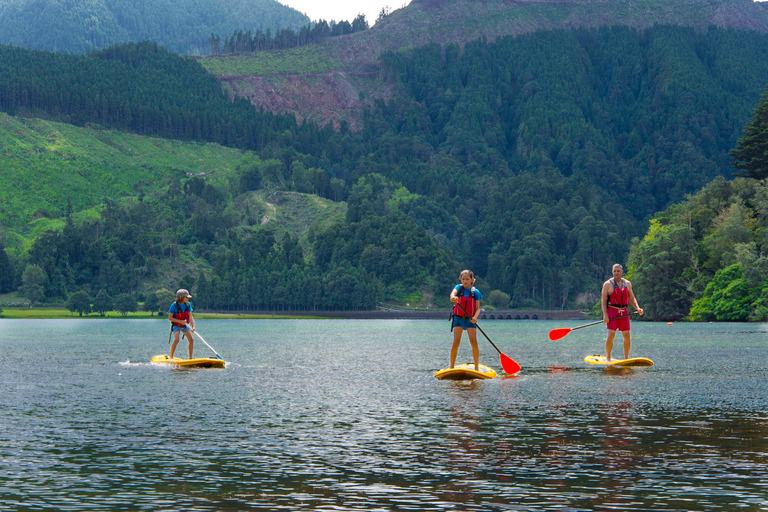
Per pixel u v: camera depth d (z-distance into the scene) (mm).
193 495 8594
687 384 19500
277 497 8492
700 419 13688
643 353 33250
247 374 23359
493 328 100938
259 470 9852
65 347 43500
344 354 35000
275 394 17875
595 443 11508
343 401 16469
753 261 102750
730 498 8344
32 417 14352
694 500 8266
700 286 114312
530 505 8125
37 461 10469
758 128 126562
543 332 77375
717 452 10797
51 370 25047
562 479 9266
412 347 43219
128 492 8750
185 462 10367
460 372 21328
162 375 22969
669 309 119000
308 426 13195
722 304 103062
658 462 10180
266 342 52125
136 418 14172
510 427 12961
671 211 137625
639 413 14477
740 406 15367
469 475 9508
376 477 9430
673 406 15391
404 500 8344
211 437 12219
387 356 33312
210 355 33938
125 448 11336
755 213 118188
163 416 14422
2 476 9586
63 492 8766
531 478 9328
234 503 8258
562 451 10914
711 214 124188
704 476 9375
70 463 10328
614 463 10141
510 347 39969
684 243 120875
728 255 109000
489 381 20656
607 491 8672
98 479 9383
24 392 18422
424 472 9688
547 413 14516
